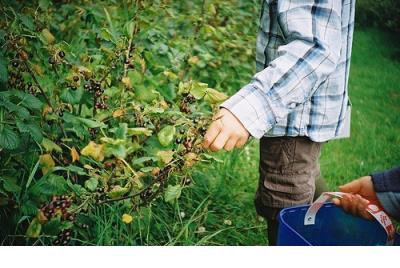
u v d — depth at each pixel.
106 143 1.80
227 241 2.62
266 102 1.57
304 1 1.65
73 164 2.16
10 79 2.12
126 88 2.09
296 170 2.02
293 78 1.58
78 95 2.03
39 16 2.56
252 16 4.50
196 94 1.89
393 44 6.38
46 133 2.07
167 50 2.56
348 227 1.91
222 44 3.67
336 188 3.32
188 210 2.68
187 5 3.72
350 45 2.00
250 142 3.34
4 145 1.82
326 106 1.97
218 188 2.83
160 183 1.99
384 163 3.68
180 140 1.85
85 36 2.57
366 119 4.40
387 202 1.69
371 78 5.39
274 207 2.07
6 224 2.13
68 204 1.79
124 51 2.17
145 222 2.26
